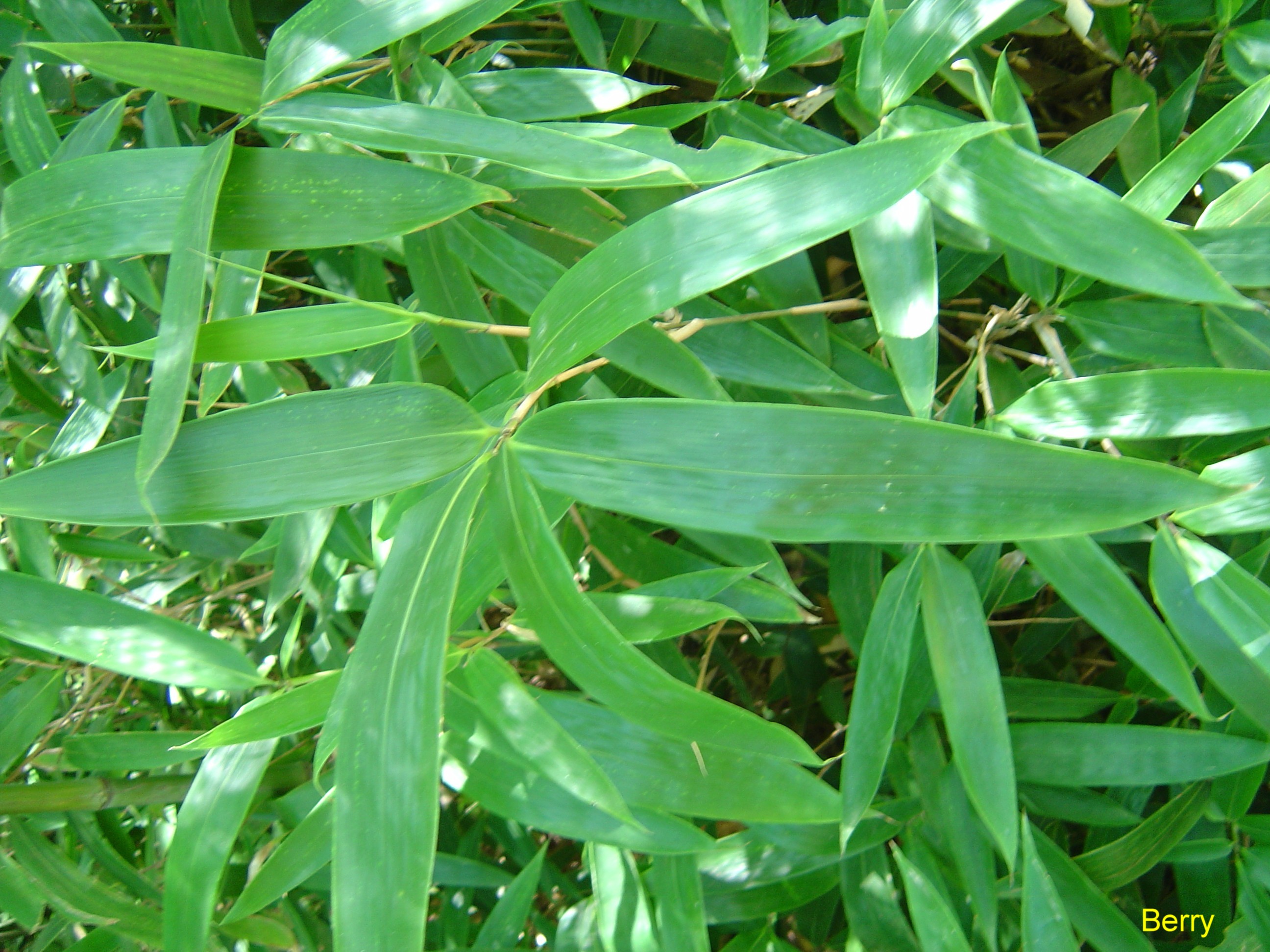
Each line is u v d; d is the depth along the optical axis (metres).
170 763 0.47
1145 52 0.59
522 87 0.45
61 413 0.60
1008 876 0.50
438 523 0.30
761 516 0.27
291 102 0.35
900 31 0.41
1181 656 0.37
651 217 0.29
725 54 0.51
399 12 0.34
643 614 0.41
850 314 0.64
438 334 0.43
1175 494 0.25
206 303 0.46
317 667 0.61
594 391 0.49
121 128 0.61
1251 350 0.43
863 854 0.51
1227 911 0.51
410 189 0.34
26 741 0.49
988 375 0.48
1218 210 0.42
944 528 0.26
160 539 0.59
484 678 0.38
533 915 0.62
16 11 0.58
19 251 0.36
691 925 0.45
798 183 0.28
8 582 0.40
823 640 0.67
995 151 0.36
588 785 0.36
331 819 0.45
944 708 0.39
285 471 0.30
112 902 0.48
